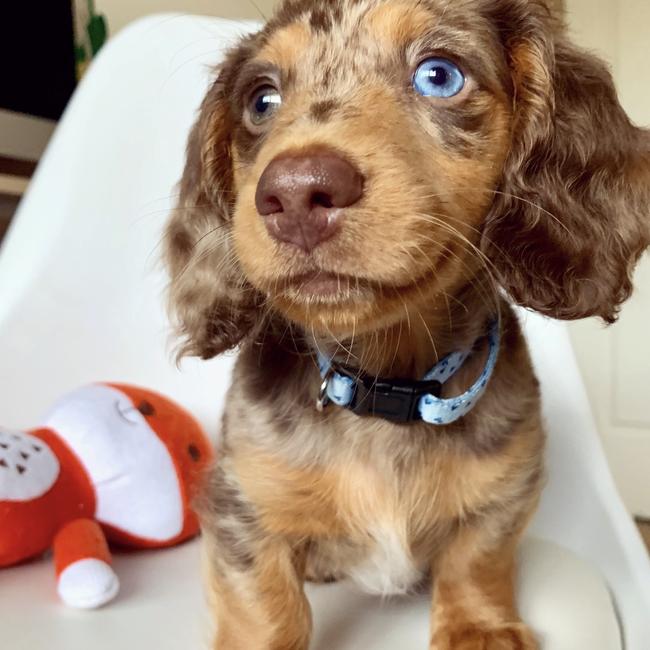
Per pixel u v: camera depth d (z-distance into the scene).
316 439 0.22
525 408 0.23
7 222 0.48
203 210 0.26
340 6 0.22
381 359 0.22
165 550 0.28
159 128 0.36
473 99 0.21
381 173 0.17
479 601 0.23
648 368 0.60
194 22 0.37
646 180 0.24
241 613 0.21
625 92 0.60
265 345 0.24
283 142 0.17
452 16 0.21
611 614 0.24
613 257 0.23
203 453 0.30
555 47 0.22
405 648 0.22
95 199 0.35
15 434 0.26
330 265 0.16
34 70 0.48
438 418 0.22
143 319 0.35
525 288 0.22
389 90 0.20
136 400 0.29
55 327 0.33
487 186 0.21
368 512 0.22
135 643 0.21
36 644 0.21
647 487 0.62
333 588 0.25
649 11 0.58
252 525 0.22
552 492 0.31
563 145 0.22
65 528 0.25
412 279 0.17
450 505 0.22
